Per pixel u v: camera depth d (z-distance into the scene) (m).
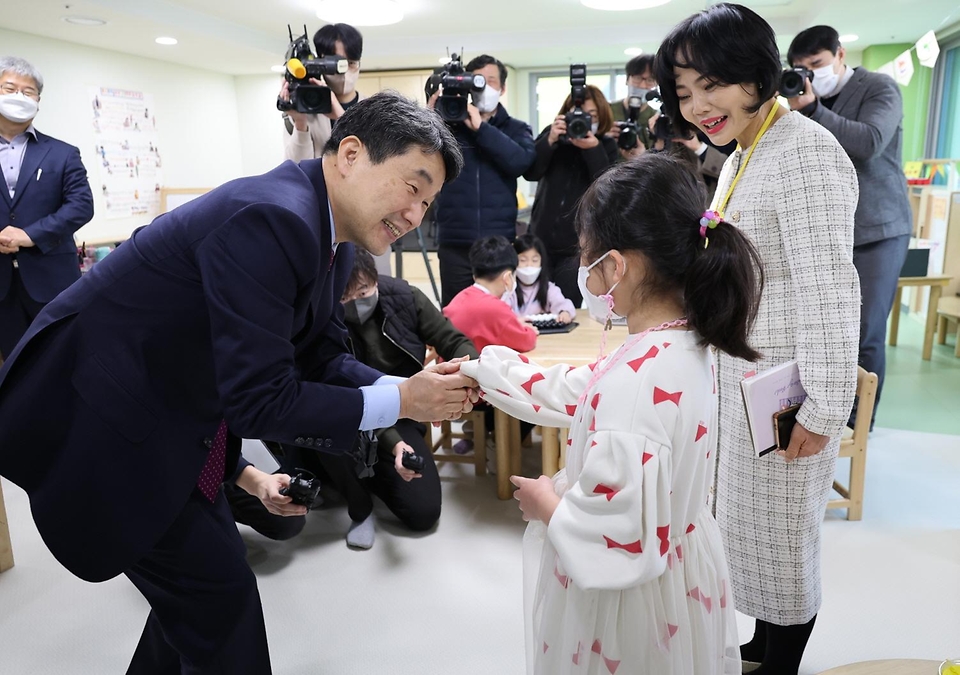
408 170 1.11
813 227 1.26
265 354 1.07
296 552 2.34
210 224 1.10
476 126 3.13
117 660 1.82
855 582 2.10
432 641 1.88
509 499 2.68
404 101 1.13
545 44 5.94
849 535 2.37
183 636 1.33
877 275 2.95
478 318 2.56
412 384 1.22
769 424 1.25
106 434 1.16
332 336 1.47
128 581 2.20
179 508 1.21
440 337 2.57
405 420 2.59
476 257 2.71
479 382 1.22
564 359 2.38
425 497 2.44
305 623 1.96
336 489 2.78
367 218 1.16
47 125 4.78
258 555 2.32
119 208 5.49
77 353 1.17
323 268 1.21
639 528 0.90
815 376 1.26
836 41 2.69
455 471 2.93
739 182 1.39
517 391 1.19
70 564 1.23
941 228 4.54
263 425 1.09
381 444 2.38
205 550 1.29
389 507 2.46
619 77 7.54
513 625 1.94
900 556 2.23
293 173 1.16
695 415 0.97
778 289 1.35
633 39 5.80
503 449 2.63
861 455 2.41
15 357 1.19
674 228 0.97
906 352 4.54
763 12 5.27
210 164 6.77
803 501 1.38
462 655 1.82
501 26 5.63
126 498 1.18
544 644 1.09
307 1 4.48
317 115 2.88
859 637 1.85
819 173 1.26
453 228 3.32
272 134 7.17
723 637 1.12
